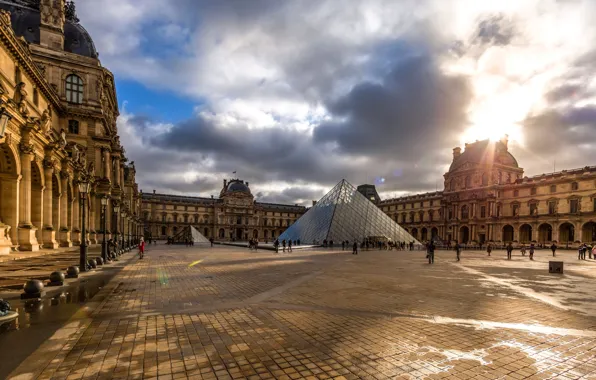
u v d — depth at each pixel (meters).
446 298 12.18
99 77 51.00
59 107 46.03
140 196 121.12
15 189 24.39
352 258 33.66
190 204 149.25
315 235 63.03
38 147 28.58
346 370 5.79
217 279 16.58
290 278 17.27
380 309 10.31
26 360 5.96
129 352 6.46
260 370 5.75
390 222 71.19
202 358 6.23
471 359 6.37
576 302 11.70
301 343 7.12
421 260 32.44
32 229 25.75
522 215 85.38
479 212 95.88
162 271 19.67
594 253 39.78
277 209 169.62
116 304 10.48
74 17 60.81
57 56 47.62
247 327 8.22
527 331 8.18
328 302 11.27
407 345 7.09
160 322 8.54
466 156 103.31
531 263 30.61
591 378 5.65
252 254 39.16
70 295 11.70
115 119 68.75
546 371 5.89
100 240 47.78
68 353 6.35
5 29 30.62
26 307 9.85
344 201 67.06
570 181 76.62
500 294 13.16
